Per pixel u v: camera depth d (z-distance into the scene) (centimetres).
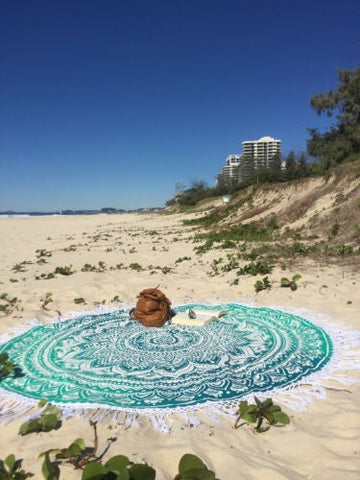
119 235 2228
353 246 1031
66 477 262
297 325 575
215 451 289
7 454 293
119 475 228
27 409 363
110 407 362
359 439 301
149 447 295
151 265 1116
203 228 2141
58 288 835
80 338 554
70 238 2131
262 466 273
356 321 570
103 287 843
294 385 397
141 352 499
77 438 308
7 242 1947
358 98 2861
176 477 250
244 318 621
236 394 384
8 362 441
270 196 1959
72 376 433
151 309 600
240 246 1270
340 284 741
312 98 2956
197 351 496
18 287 869
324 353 474
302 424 329
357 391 380
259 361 460
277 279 819
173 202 8194
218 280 863
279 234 1394
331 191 1507
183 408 359
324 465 275
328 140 2917
